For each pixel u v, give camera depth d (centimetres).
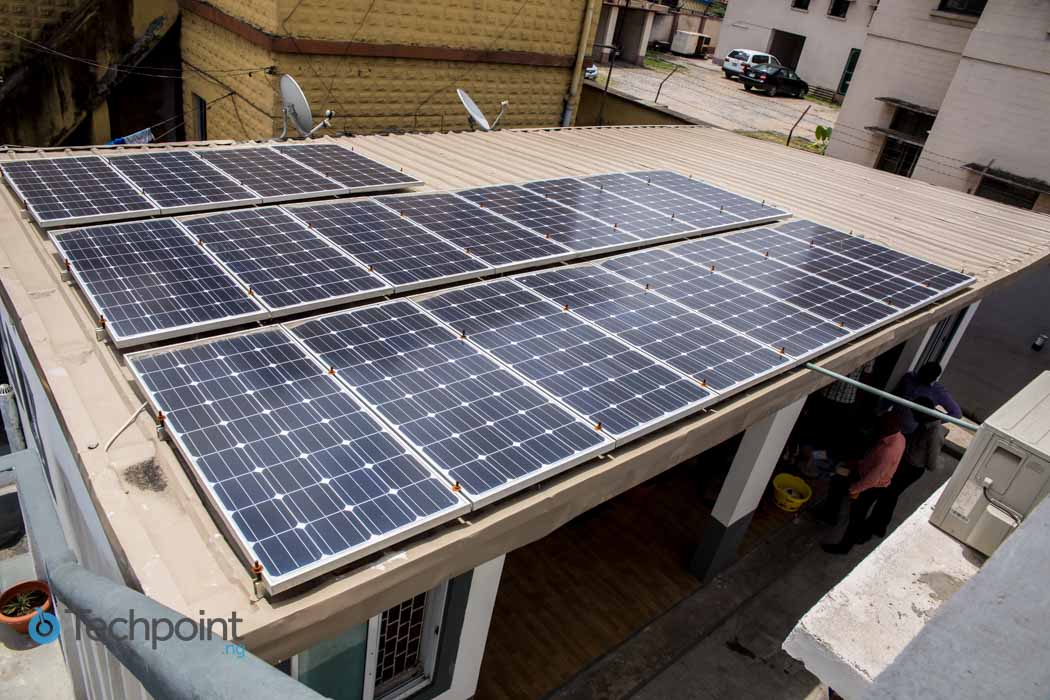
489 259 755
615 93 2180
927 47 2464
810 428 1330
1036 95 2122
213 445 433
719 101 3822
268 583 351
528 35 1797
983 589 161
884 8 2538
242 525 380
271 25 1367
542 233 859
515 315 654
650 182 1184
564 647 877
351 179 941
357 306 644
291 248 709
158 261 643
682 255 883
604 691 830
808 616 276
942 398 1017
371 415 483
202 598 364
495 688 812
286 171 938
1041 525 161
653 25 5156
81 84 1661
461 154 1255
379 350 561
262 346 543
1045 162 2139
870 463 961
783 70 4212
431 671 659
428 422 485
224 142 1102
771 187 1384
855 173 1666
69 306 604
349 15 1450
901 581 293
